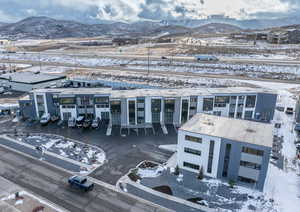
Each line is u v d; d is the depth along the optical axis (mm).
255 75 92000
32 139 45125
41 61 140875
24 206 27156
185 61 117938
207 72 99188
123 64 121125
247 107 52219
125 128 50062
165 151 40219
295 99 65500
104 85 83688
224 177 32406
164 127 50312
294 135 45750
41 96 54312
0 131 48969
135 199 28406
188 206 27188
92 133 47781
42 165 36000
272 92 51219
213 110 52031
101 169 34812
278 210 26531
